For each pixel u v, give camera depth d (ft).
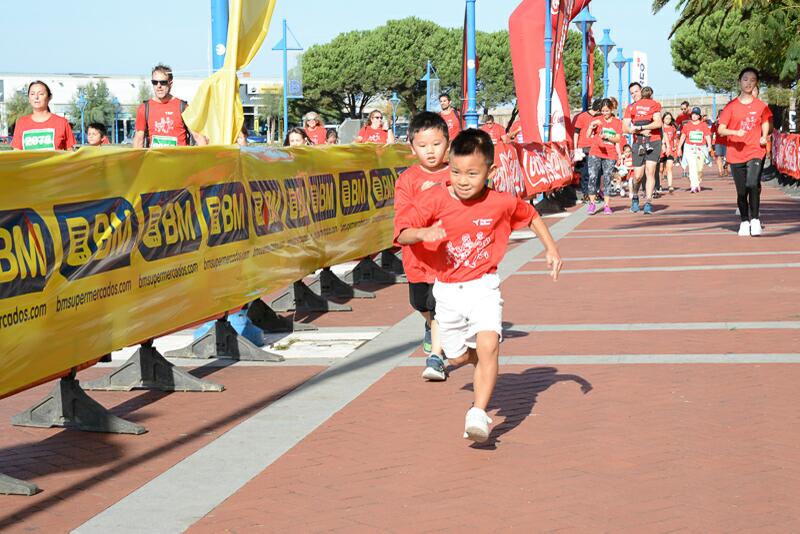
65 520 15.28
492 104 302.45
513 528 14.15
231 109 29.30
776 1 62.13
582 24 102.99
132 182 20.98
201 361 26.55
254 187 27.86
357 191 37.68
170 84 37.52
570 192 81.41
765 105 48.47
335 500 15.55
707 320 28.55
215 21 31.04
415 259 22.79
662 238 51.21
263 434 19.26
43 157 17.93
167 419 20.90
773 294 32.50
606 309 31.07
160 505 15.62
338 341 28.48
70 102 331.36
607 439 18.08
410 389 22.31
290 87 143.64
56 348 18.43
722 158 122.21
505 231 17.97
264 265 28.63
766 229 53.21
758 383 21.48
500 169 56.95
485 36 301.84
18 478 17.30
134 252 21.06
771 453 17.01
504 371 23.54
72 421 20.18
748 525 13.99
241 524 14.71
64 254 18.56
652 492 15.38
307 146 32.83
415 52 298.97
